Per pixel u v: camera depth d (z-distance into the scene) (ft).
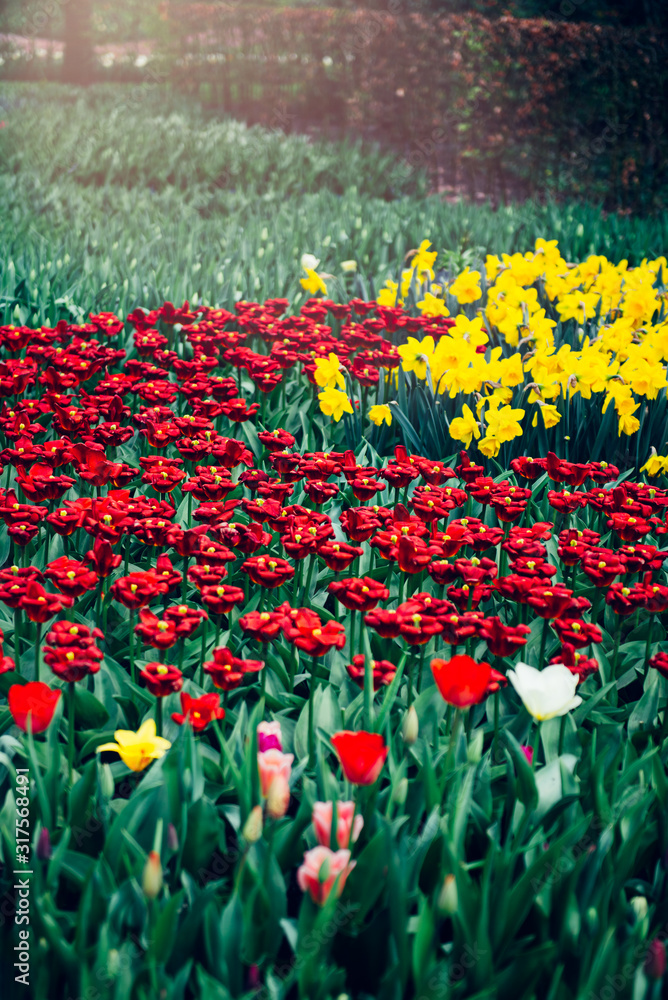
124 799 5.08
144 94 47.16
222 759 5.30
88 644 4.92
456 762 5.35
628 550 6.52
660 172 31.55
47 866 4.47
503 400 10.24
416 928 4.30
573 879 4.33
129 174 30.25
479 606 7.21
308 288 14.47
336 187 31.19
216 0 47.16
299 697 5.88
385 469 7.72
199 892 4.35
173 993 3.88
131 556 7.73
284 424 10.81
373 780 4.37
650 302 12.75
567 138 32.45
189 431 8.56
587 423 10.46
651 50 30.96
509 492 7.39
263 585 5.81
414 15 36.09
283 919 4.32
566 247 20.53
